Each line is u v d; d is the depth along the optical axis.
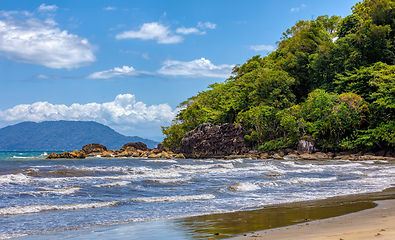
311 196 16.95
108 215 12.45
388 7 87.38
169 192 18.86
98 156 101.25
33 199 15.85
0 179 22.28
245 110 95.94
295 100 91.88
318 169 35.38
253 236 8.20
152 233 9.23
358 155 67.00
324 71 92.31
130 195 17.75
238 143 84.12
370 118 70.31
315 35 102.69
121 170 32.72
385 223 9.14
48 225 10.74
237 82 111.31
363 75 76.81
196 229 9.60
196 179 24.66
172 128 106.38
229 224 10.21
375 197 16.08
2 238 9.09
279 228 9.26
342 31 92.56
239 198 16.62
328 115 72.75
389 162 50.66
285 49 114.81
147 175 27.69
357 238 7.14
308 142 72.00
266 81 90.69
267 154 76.06
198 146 86.19
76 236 9.09
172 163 46.78
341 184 22.14
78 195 17.30
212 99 121.50
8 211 12.88
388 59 83.31
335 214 11.55
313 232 8.35
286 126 76.44
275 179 25.45
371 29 81.81
